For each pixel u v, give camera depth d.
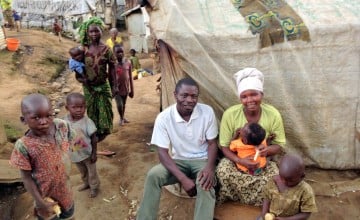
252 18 3.71
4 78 10.26
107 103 4.82
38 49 13.25
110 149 5.43
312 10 3.83
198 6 3.84
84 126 3.78
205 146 3.47
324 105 3.80
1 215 4.14
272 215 2.93
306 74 3.71
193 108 3.27
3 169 4.72
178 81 3.43
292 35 3.62
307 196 2.85
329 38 3.64
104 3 20.91
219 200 3.34
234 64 3.68
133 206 3.89
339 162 3.99
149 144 5.54
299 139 3.91
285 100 3.77
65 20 18.89
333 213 3.46
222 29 3.64
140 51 17.92
